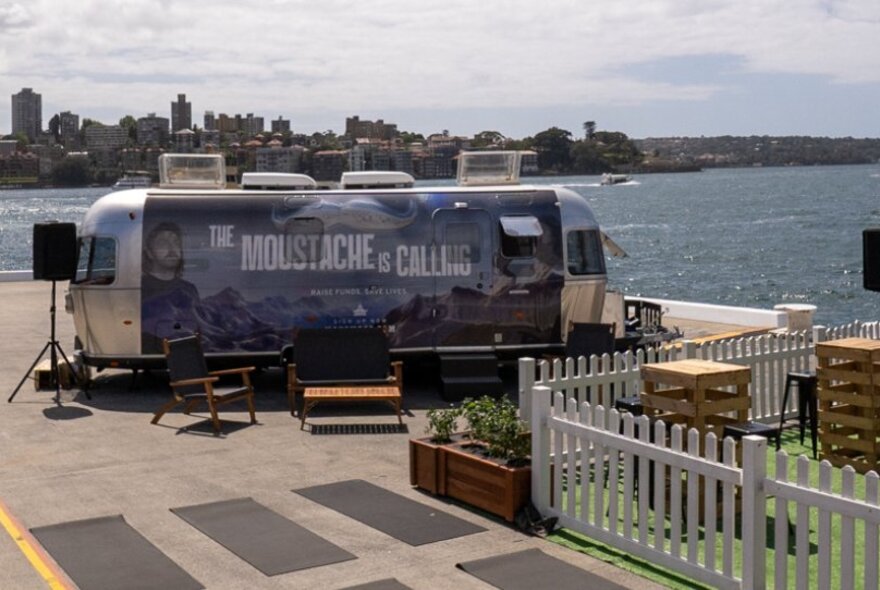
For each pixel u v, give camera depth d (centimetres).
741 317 2389
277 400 1488
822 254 8319
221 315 1548
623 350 1631
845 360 1123
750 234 10525
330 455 1159
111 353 1539
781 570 708
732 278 6894
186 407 1417
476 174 1694
